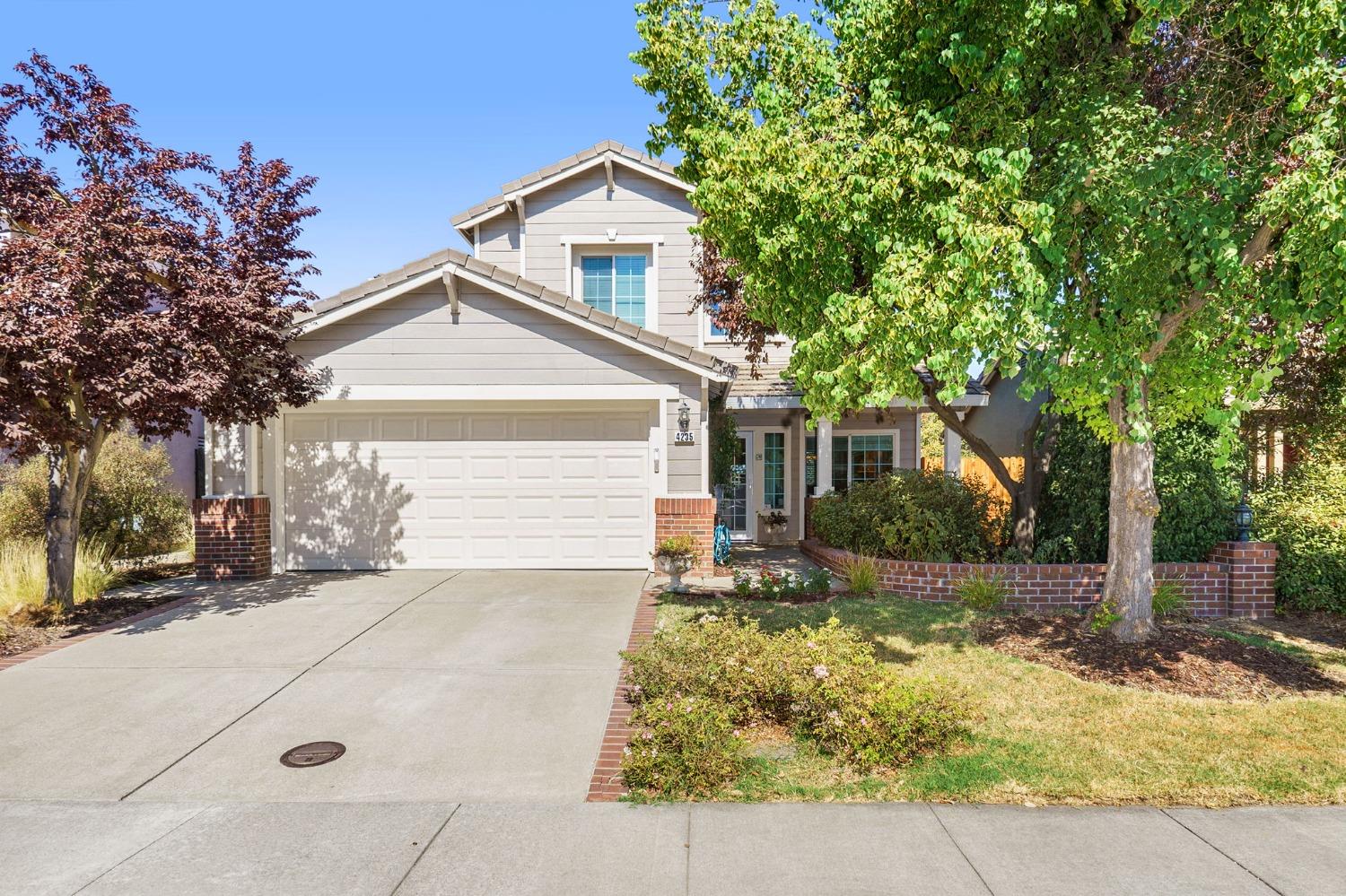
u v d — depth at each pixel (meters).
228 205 9.29
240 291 8.48
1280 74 5.00
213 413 8.65
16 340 6.73
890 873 3.58
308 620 8.17
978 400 13.37
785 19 6.69
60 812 4.20
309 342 10.59
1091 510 9.09
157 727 5.35
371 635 7.58
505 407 11.07
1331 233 4.70
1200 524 8.81
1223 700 5.72
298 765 4.77
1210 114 5.68
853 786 4.47
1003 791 4.39
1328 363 8.67
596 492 11.12
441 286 10.66
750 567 11.92
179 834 3.96
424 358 10.68
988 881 3.51
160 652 7.05
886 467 15.72
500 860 3.71
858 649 5.77
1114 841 3.86
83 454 10.85
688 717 4.77
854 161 5.78
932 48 6.16
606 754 4.92
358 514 11.07
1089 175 5.32
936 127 5.67
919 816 4.12
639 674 5.70
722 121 6.96
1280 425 9.77
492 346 10.68
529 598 9.13
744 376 14.39
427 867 3.65
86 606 8.81
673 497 10.75
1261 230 5.65
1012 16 5.56
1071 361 5.73
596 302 14.51
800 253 6.14
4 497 11.33
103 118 8.17
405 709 5.69
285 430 11.02
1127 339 5.54
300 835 3.95
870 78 6.84
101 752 4.95
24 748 5.02
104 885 3.50
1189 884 3.47
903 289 5.10
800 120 6.45
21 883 3.51
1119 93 5.83
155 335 7.56
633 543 11.12
